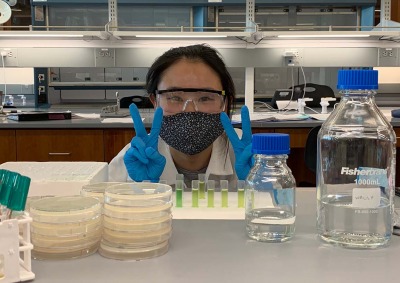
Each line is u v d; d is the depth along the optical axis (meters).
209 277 0.57
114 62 3.35
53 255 0.64
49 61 3.35
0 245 0.54
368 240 0.69
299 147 2.76
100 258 0.64
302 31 3.04
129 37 3.28
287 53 3.33
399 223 0.76
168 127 1.21
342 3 3.92
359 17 4.07
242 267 0.60
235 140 1.03
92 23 4.09
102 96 4.52
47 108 4.07
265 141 0.72
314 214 0.87
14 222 0.55
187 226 0.79
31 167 0.95
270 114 3.18
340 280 0.56
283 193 0.79
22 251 0.57
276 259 0.63
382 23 3.28
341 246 0.68
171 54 1.26
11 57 3.33
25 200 0.60
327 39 3.33
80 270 0.59
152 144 1.06
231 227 0.78
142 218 0.64
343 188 0.73
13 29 3.35
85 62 3.36
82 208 0.66
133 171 1.02
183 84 1.21
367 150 0.75
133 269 0.59
